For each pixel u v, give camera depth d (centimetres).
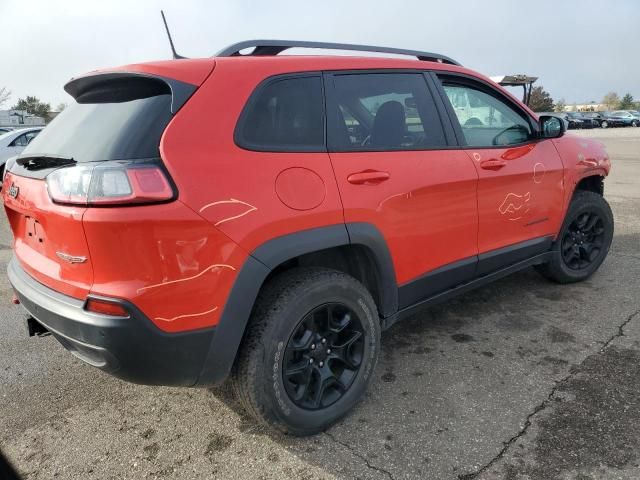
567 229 407
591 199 413
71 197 189
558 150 380
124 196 181
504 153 333
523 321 364
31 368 321
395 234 265
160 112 202
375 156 260
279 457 232
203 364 206
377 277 267
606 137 3012
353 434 245
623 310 375
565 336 337
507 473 214
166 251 188
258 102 224
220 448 241
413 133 286
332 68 258
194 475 224
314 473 221
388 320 279
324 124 246
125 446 245
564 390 273
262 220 210
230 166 206
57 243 203
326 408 245
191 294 195
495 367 302
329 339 246
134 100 216
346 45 285
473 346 329
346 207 239
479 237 319
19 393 293
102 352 191
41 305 210
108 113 220
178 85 207
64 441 250
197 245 194
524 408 259
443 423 250
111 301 186
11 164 259
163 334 193
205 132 205
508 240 345
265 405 223
